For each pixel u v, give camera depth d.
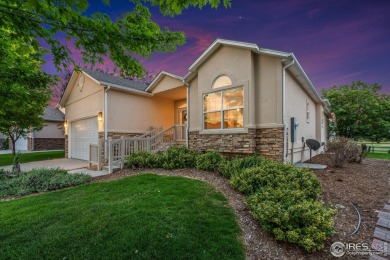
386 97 21.00
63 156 14.26
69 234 2.89
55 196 4.79
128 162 7.73
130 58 2.96
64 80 19.81
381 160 9.90
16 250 2.60
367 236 2.93
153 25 2.88
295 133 7.23
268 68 6.99
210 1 2.34
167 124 13.33
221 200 3.98
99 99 10.58
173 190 4.57
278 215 2.82
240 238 2.85
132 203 3.87
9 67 3.58
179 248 2.54
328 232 2.75
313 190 3.95
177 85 10.56
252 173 4.55
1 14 2.03
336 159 7.44
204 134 8.30
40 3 1.92
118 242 2.66
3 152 18.31
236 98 7.50
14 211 3.87
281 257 2.55
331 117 18.73
